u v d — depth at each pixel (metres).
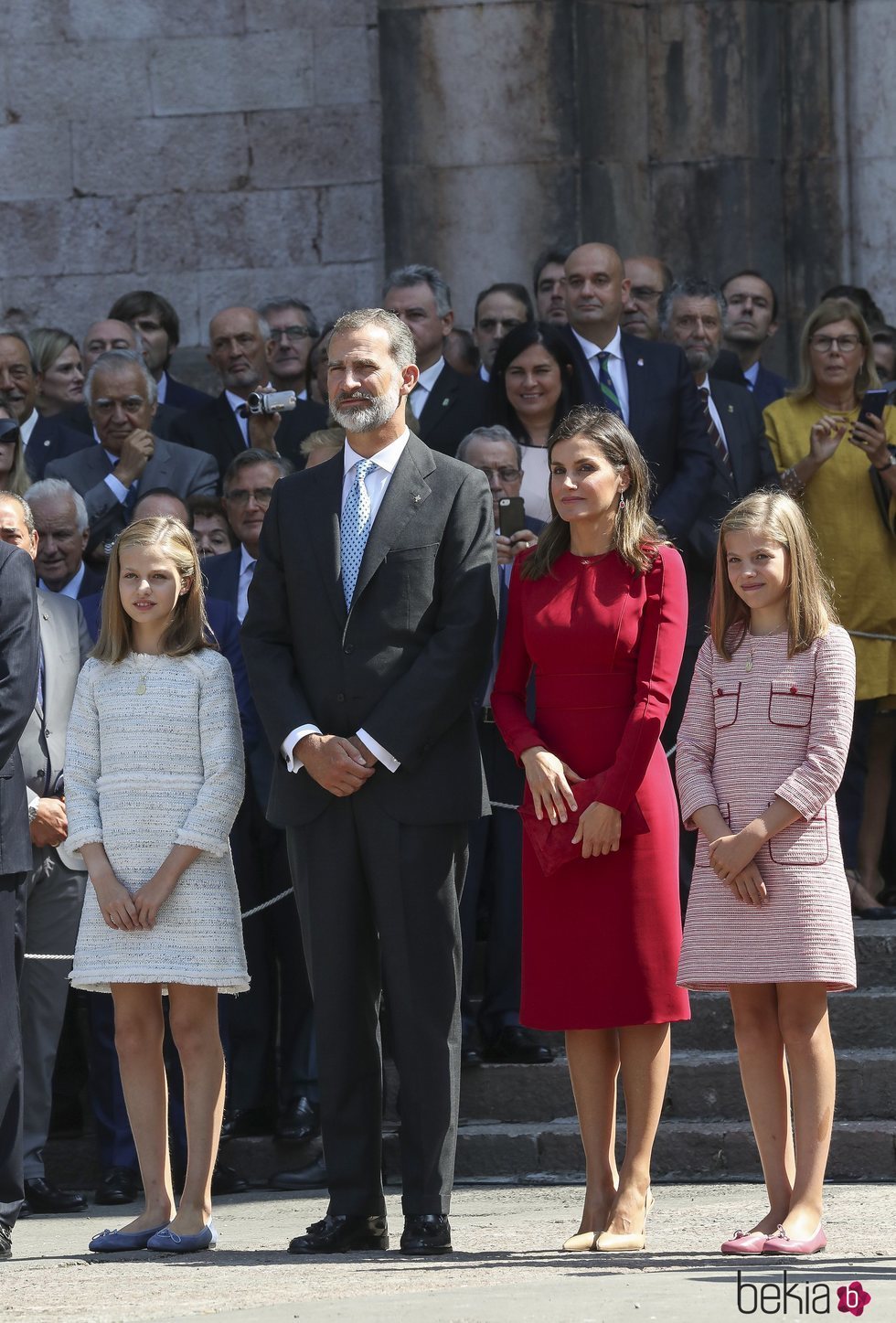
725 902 14.75
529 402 23.14
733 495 23.78
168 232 34.03
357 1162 14.95
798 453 25.28
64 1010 19.88
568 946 15.19
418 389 25.19
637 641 15.28
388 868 14.67
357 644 14.92
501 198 32.12
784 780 14.79
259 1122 21.11
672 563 15.40
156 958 15.44
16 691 15.78
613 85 32.25
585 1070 15.38
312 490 15.40
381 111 32.62
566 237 31.89
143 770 15.75
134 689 15.88
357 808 14.76
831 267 32.88
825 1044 14.56
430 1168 14.67
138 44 34.06
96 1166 21.16
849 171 32.75
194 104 33.97
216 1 33.88
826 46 32.78
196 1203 15.45
